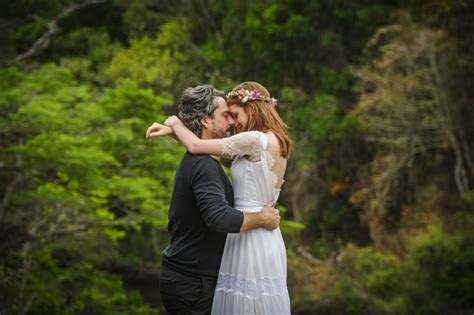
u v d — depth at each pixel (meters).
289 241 22.38
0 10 24.62
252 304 4.33
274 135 4.41
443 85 20.33
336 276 19.64
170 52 26.12
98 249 19.12
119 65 24.30
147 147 12.02
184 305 4.32
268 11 23.67
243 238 4.39
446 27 21.09
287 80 24.33
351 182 22.41
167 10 27.73
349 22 23.86
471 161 20.42
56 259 14.94
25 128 11.76
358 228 22.27
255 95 4.43
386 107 20.53
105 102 12.16
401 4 23.05
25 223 13.22
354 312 18.58
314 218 22.70
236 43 25.39
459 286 17.31
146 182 11.73
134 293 14.08
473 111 20.44
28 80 12.88
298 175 23.17
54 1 25.62
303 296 19.61
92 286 13.59
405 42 20.70
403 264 18.39
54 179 12.41
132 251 21.86
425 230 19.17
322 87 23.94
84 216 13.63
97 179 11.41
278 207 11.88
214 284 4.38
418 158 20.98
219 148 4.28
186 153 4.38
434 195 20.27
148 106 12.08
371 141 21.84
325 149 22.42
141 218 12.04
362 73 21.42
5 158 12.27
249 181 4.37
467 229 18.42
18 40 25.06
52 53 26.25
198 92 4.39
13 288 12.18
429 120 20.25
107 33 26.59
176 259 4.34
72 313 12.98
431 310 17.31
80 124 11.91
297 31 23.47
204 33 27.12
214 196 4.18
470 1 20.62
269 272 4.37
